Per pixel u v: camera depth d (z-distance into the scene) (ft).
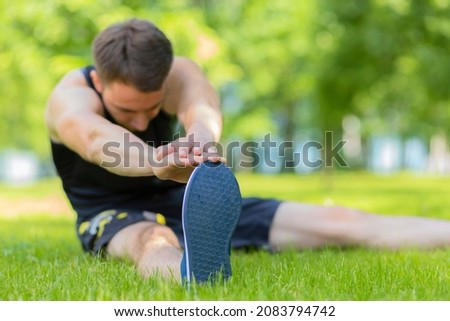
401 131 203.62
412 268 21.75
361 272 20.10
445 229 28.27
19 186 124.47
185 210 18.35
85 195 26.50
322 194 86.79
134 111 23.50
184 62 25.96
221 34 109.40
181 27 64.90
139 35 22.30
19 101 125.18
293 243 28.40
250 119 153.99
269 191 96.94
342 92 104.01
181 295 17.28
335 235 28.19
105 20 63.77
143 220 24.68
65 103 23.95
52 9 65.36
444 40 90.38
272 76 130.72
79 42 66.64
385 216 29.19
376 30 91.20
